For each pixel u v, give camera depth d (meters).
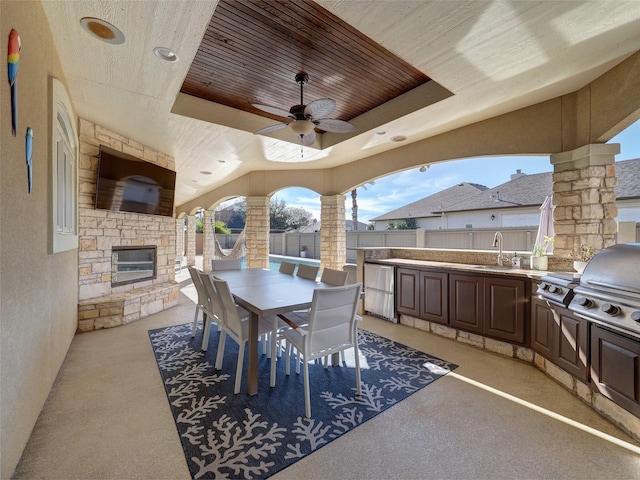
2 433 1.31
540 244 3.64
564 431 1.84
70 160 3.17
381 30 2.03
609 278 1.89
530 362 2.84
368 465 1.55
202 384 2.42
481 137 3.79
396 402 2.16
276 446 1.69
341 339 2.25
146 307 4.39
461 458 1.60
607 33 2.08
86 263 3.78
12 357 1.42
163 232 5.12
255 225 6.76
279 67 2.98
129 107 3.24
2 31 1.29
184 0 1.70
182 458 1.59
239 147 4.64
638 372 1.69
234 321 2.48
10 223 1.38
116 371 2.62
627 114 2.49
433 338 3.57
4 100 1.31
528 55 2.33
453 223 11.83
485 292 3.11
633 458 1.61
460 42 2.15
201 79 3.19
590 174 2.91
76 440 1.72
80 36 2.07
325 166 6.14
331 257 6.12
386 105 3.76
